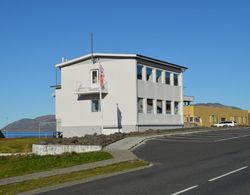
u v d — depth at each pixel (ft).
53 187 53.21
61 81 163.53
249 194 39.42
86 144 107.14
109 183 51.78
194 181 48.80
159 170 62.59
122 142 107.14
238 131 147.33
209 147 94.32
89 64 155.84
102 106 152.97
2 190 53.36
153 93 157.58
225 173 54.75
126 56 148.87
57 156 92.17
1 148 131.44
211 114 259.39
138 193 42.11
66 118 161.79
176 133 131.54
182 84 175.63
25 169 81.61
